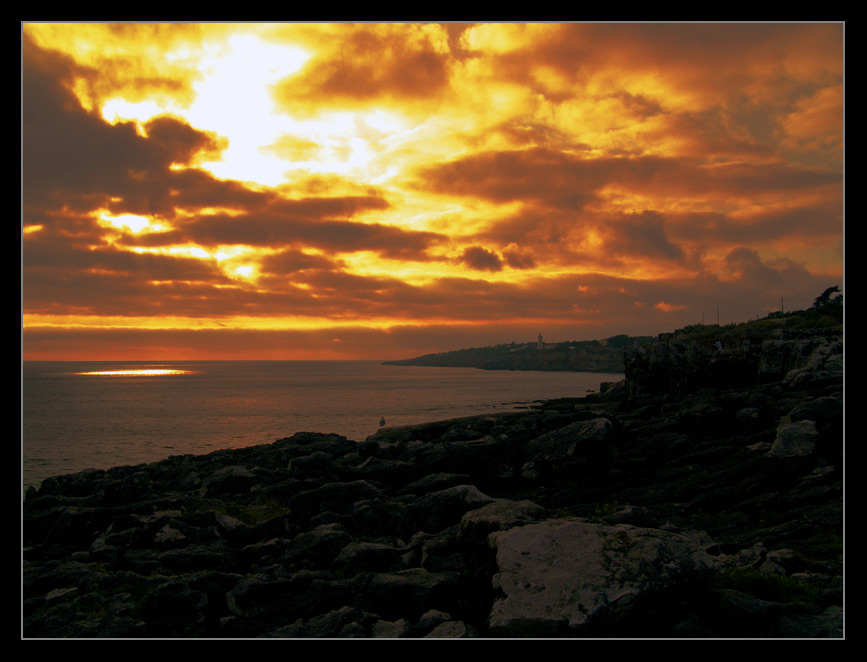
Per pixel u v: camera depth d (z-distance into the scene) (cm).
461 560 1379
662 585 939
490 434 3272
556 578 980
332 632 1110
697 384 5403
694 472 2458
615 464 2727
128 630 1209
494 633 932
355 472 2731
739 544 1557
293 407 10881
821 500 1917
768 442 2447
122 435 6831
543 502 2469
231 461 3441
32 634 1178
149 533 1875
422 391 15988
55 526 2017
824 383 3475
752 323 6875
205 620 1312
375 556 1524
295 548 1645
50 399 13612
